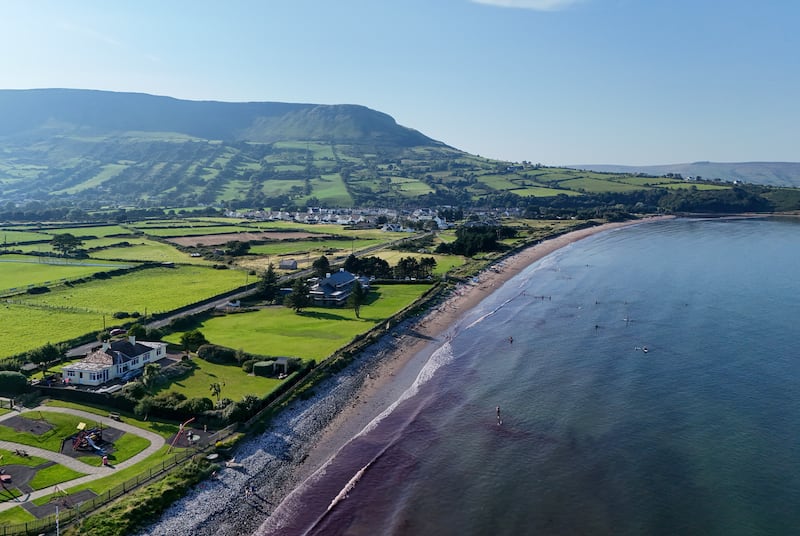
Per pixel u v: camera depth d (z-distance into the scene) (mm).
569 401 82312
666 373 92125
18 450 62531
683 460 65688
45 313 124062
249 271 179000
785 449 67750
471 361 99875
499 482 62188
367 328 116438
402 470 64688
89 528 49562
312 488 60906
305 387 83625
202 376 87812
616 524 54719
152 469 59500
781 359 97875
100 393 75438
